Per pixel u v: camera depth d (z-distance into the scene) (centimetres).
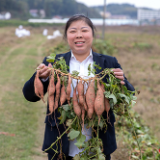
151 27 5475
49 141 210
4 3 8738
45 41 2350
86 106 187
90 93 185
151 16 10562
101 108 183
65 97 188
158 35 3878
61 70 192
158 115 548
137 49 1897
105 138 210
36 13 12012
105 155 208
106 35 3428
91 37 210
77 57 216
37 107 550
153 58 1561
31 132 424
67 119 201
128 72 1024
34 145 380
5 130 422
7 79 789
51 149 208
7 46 1792
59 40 2164
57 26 6300
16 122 460
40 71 188
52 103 185
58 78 185
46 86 211
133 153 345
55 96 204
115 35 3547
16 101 577
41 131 433
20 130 429
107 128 211
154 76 981
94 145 200
